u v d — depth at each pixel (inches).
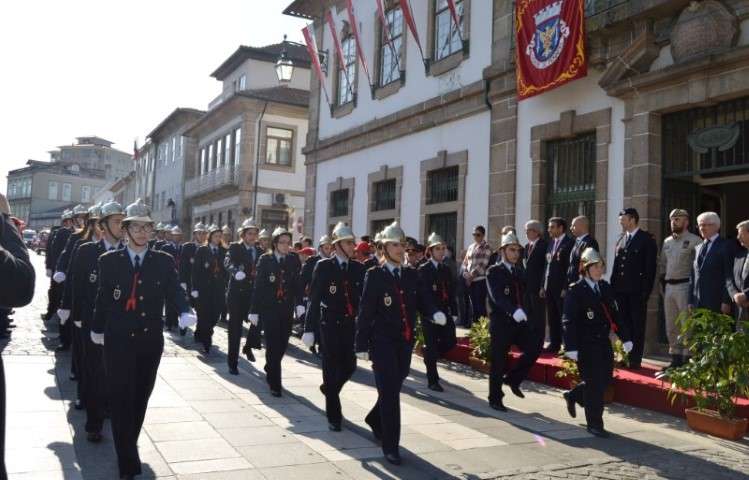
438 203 578.6
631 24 390.3
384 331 213.3
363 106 716.0
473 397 309.0
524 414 277.0
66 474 178.2
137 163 2015.3
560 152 455.8
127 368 181.2
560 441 235.6
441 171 584.7
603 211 407.2
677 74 356.5
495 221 500.7
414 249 386.6
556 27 429.1
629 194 391.2
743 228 275.6
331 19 723.4
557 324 377.1
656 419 275.0
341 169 757.9
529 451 220.8
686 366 256.2
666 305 319.9
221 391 291.3
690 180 390.0
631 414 283.7
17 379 289.4
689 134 371.6
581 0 411.5
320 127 818.2
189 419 240.5
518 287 290.5
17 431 215.5
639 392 295.4
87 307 218.5
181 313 192.9
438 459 207.2
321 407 273.1
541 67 442.3
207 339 401.4
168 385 297.7
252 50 1254.9
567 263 367.2
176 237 579.8
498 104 503.8
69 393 269.4
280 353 290.5
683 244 315.0
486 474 194.1
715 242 288.5
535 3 448.8
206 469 186.2
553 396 316.2
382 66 693.9
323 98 814.5
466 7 548.1
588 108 425.1
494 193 503.2
